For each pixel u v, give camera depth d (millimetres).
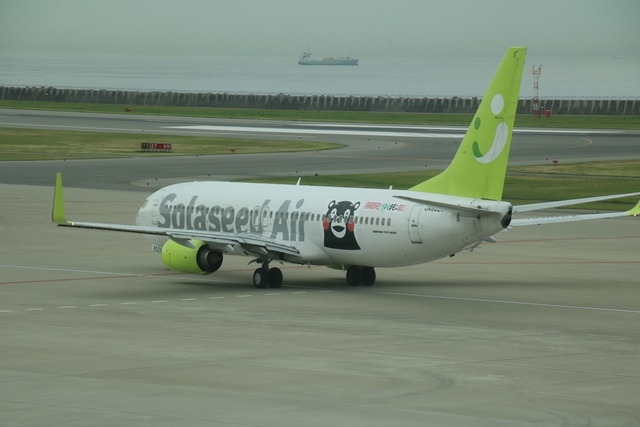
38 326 142125
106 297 170000
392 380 109688
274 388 105125
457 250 171000
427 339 134875
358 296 173875
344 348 127875
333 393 103125
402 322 148250
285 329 141250
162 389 104062
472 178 169625
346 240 179250
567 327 145875
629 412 96875
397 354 124375
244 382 107750
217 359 120000
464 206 161625
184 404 97750
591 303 167750
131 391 103000
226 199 199375
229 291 178625
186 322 146500
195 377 109875
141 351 124625
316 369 114812
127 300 167000
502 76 165750
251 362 118438
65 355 121688
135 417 92562
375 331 140500
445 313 156875
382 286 186000
